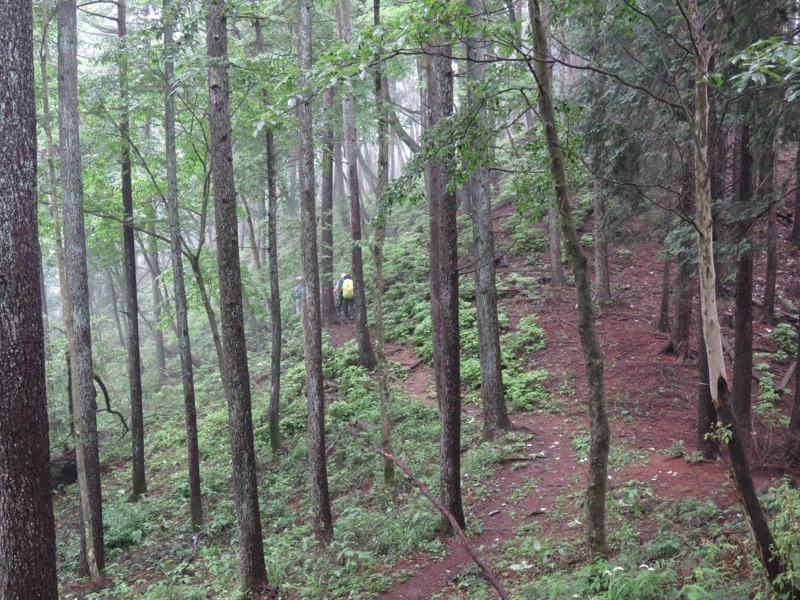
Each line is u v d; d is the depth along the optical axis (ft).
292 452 49.52
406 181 24.94
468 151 24.03
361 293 62.13
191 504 40.09
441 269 28.60
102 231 47.70
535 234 77.30
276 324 50.06
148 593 29.50
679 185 30.81
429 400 52.24
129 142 42.06
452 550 28.37
